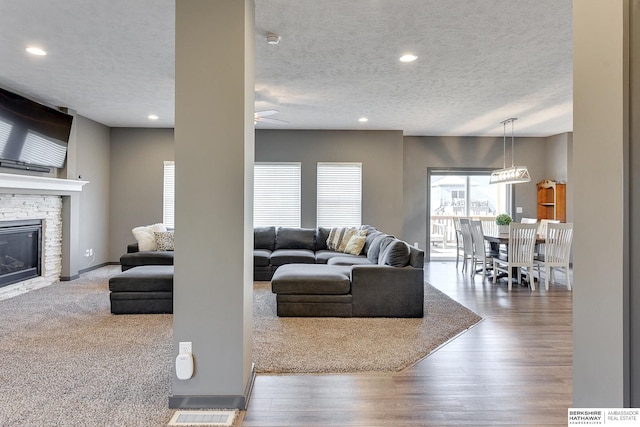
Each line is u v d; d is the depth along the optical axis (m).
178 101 2.28
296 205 7.50
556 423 2.14
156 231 6.21
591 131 1.38
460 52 3.79
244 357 2.33
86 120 6.62
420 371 2.81
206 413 2.22
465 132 7.90
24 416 2.15
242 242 2.29
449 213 8.75
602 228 1.33
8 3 2.88
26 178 4.92
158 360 2.94
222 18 2.27
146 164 7.39
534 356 3.09
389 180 7.53
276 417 2.20
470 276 6.66
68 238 5.99
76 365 2.84
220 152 2.28
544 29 3.29
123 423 2.10
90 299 4.80
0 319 3.97
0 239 4.89
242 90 2.28
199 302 2.29
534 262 5.75
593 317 1.37
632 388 1.24
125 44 3.62
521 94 5.19
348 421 2.16
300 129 7.46
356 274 4.12
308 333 3.59
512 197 8.42
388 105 5.75
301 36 3.44
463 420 2.17
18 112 4.80
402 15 3.06
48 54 3.86
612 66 1.29
